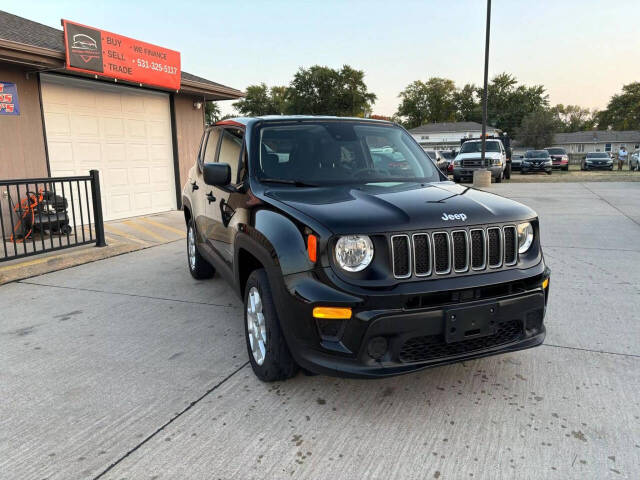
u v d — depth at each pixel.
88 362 3.42
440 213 2.67
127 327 4.09
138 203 10.22
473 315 2.54
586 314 4.21
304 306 2.52
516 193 14.76
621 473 2.18
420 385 3.04
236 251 3.35
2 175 7.52
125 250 7.15
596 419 2.62
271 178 3.37
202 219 4.63
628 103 91.06
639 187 16.44
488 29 17.69
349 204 2.79
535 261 2.88
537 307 2.78
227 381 3.12
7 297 4.97
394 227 2.52
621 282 5.15
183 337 3.87
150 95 10.27
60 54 7.45
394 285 2.47
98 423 2.64
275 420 2.66
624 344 3.59
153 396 2.93
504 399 2.85
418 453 2.36
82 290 5.20
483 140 18.44
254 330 3.13
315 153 3.60
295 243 2.63
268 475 2.21
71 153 8.72
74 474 2.22
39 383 3.11
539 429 2.54
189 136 11.34
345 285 2.45
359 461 2.30
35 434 2.54
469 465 2.26
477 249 2.69
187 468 2.26
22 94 7.74
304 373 3.03
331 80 71.88
